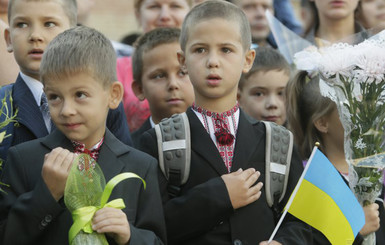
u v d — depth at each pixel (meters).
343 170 9.08
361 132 7.88
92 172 6.53
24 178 6.94
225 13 7.92
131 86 10.49
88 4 13.71
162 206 7.30
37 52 8.25
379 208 8.78
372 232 8.10
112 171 7.08
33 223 6.52
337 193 7.69
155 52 9.75
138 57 10.02
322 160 7.68
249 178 7.55
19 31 8.31
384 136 7.90
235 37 7.87
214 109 7.93
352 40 9.05
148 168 7.25
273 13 13.11
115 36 19.75
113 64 7.31
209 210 7.40
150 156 7.38
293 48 11.20
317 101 9.15
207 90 7.79
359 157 7.91
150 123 9.87
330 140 9.18
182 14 12.21
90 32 7.29
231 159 7.82
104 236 6.52
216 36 7.79
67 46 7.00
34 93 8.21
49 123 8.15
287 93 9.66
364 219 7.82
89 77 6.97
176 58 9.70
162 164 7.70
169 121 7.93
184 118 7.93
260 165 7.80
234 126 7.96
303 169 7.99
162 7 12.11
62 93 6.93
